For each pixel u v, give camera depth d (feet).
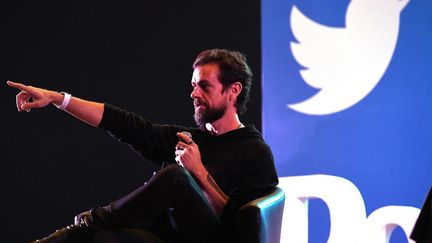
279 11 23.26
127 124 16.70
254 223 14.24
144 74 27.12
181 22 27.07
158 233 15.28
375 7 21.71
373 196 20.84
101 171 26.86
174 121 26.76
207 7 26.91
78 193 26.94
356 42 21.89
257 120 26.09
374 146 21.09
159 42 27.12
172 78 26.91
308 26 22.74
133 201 14.19
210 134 16.66
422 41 20.85
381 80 21.31
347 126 21.61
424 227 13.84
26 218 27.04
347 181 21.27
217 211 15.19
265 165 15.97
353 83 21.72
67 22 27.58
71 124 27.09
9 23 27.71
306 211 21.71
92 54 27.40
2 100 27.37
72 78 27.37
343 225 20.95
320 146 21.93
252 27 26.48
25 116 27.25
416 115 20.62
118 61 27.27
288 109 22.62
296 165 22.16
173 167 14.32
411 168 20.45
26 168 27.14
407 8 21.20
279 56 23.06
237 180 15.76
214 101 16.35
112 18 27.45
